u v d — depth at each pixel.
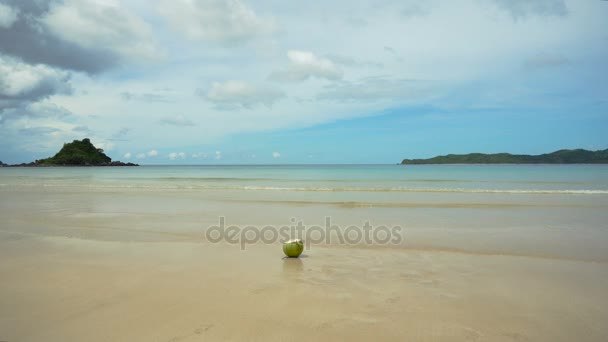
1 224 10.31
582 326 3.80
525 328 3.75
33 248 7.44
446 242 7.98
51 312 4.17
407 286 5.06
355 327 3.76
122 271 5.79
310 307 4.29
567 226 9.91
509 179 34.31
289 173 56.56
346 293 4.77
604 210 12.96
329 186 26.69
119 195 19.11
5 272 5.75
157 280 5.32
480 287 5.03
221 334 3.60
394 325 3.80
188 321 3.91
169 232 9.16
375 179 36.19
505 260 6.48
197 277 5.46
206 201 16.09
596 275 5.59
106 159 192.88
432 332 3.65
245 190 22.70
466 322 3.89
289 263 6.27
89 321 3.93
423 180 33.59
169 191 21.91
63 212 12.72
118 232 9.16
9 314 4.12
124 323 3.87
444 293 4.78
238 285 5.09
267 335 3.58
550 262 6.34
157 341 3.46
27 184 29.17
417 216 11.77
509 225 10.09
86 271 5.79
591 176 39.12
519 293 4.79
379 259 6.55
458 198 17.27
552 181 30.88
